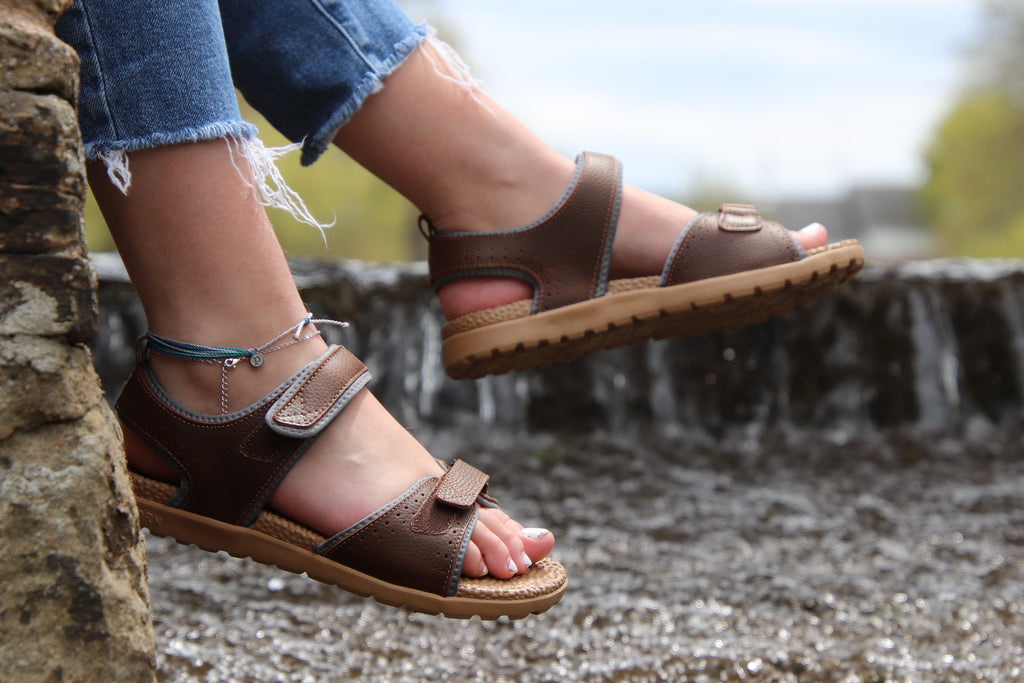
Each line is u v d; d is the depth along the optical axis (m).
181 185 1.07
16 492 0.99
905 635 1.28
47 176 0.99
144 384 1.11
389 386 2.28
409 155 1.22
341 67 1.17
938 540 1.51
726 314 1.26
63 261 0.99
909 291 2.37
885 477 1.95
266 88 1.18
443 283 1.26
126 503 1.01
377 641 1.27
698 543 1.51
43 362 0.99
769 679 1.21
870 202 36.56
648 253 1.26
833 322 2.37
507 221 1.24
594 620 1.31
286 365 1.11
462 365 1.25
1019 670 1.22
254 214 1.09
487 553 1.13
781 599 1.35
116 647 1.00
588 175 1.25
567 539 1.52
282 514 1.13
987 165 20.41
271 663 1.23
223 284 1.09
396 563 1.11
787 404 2.38
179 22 1.06
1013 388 2.38
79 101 1.05
